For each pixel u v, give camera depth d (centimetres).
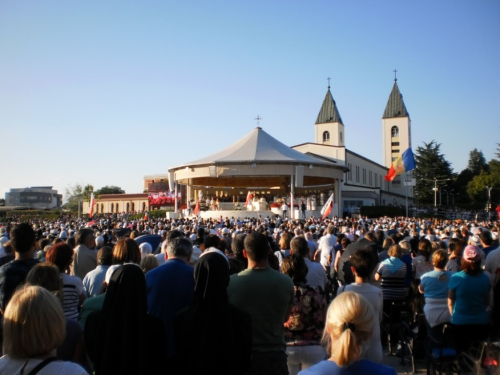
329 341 320
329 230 1264
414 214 5962
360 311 296
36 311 283
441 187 8594
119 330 354
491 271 745
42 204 17225
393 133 10638
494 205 7900
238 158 4325
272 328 447
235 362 369
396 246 819
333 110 10231
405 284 872
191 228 1817
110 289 364
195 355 365
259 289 449
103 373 347
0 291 522
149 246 812
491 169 8288
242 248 780
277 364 442
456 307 599
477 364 268
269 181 5800
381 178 9938
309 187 5428
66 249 562
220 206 4741
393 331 803
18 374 275
